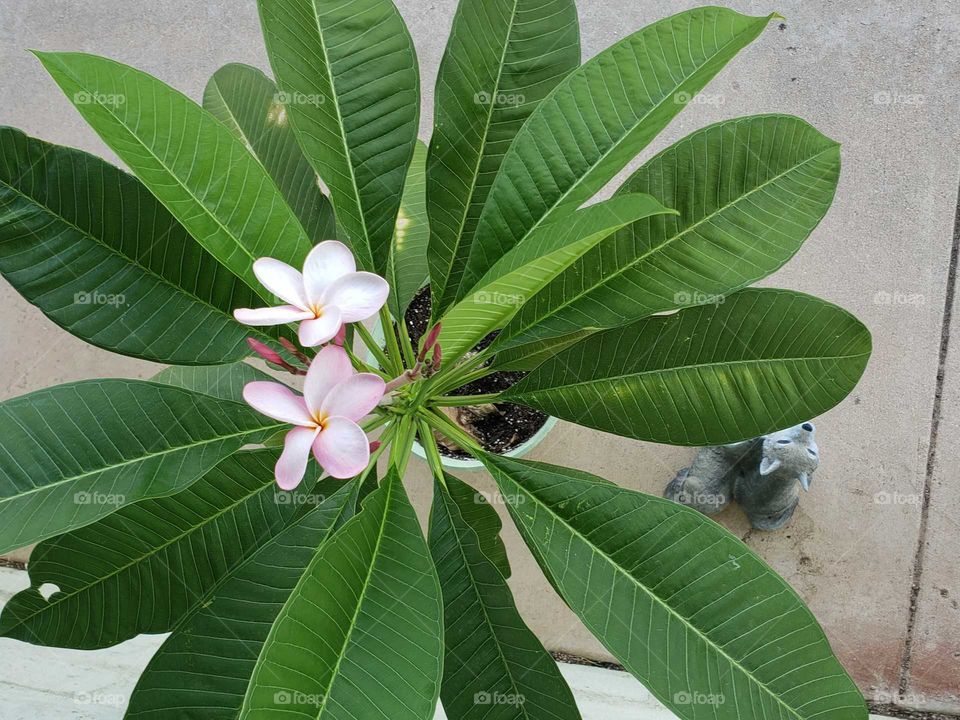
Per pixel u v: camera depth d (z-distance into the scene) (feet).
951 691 3.30
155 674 1.56
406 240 2.49
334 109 1.79
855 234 3.46
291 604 1.29
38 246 1.56
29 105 3.58
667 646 1.53
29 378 3.43
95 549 1.71
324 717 1.24
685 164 1.65
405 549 1.50
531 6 1.85
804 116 3.51
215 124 1.42
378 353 1.96
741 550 1.57
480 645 1.77
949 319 3.43
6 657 2.93
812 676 1.49
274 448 1.79
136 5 3.62
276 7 1.71
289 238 1.52
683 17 1.58
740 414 1.76
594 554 1.64
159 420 1.57
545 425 2.64
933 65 3.52
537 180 1.68
